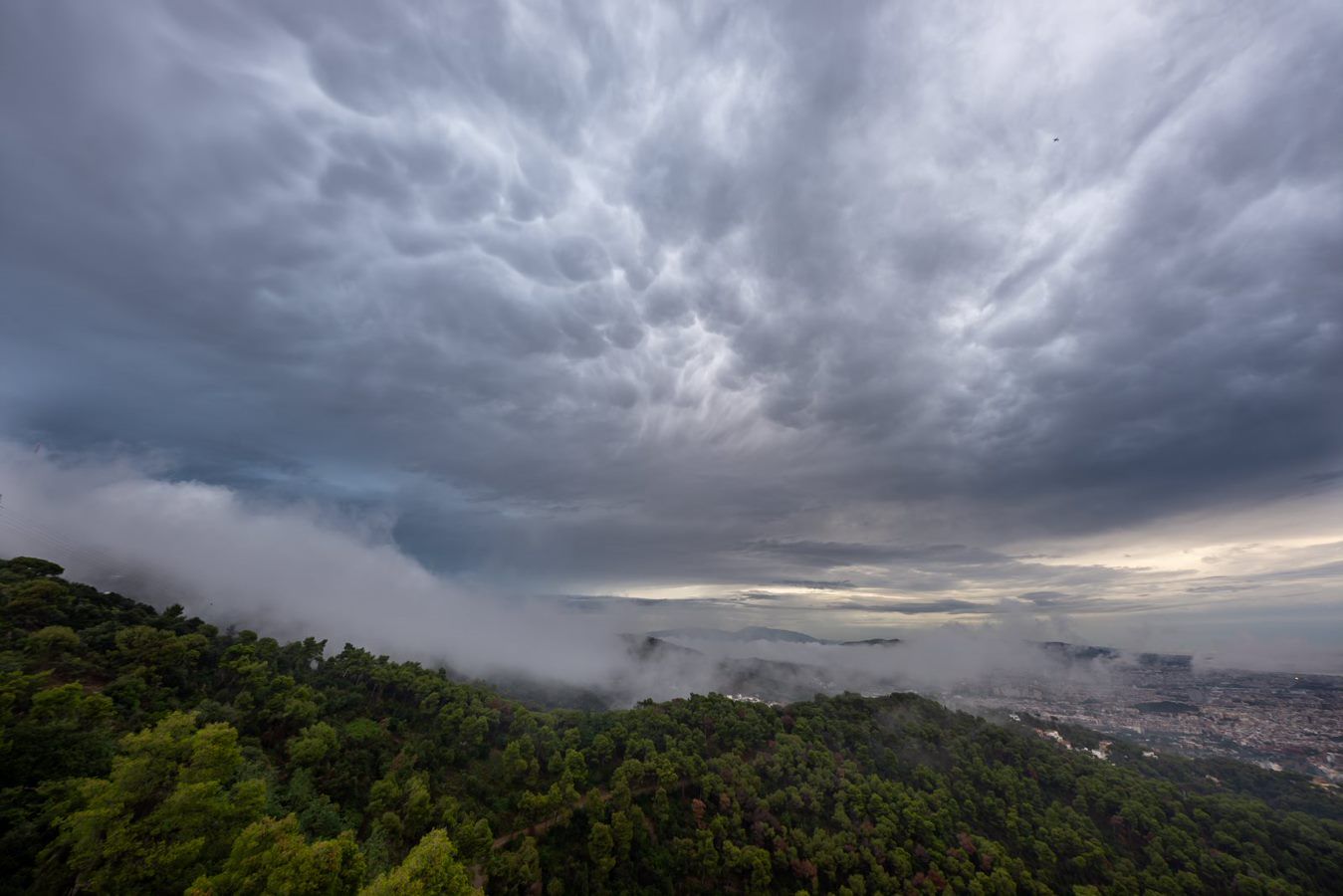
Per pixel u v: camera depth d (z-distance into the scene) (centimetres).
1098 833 15338
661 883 12225
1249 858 14362
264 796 6706
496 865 10619
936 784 16800
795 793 15100
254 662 13825
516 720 15938
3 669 9344
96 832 5431
